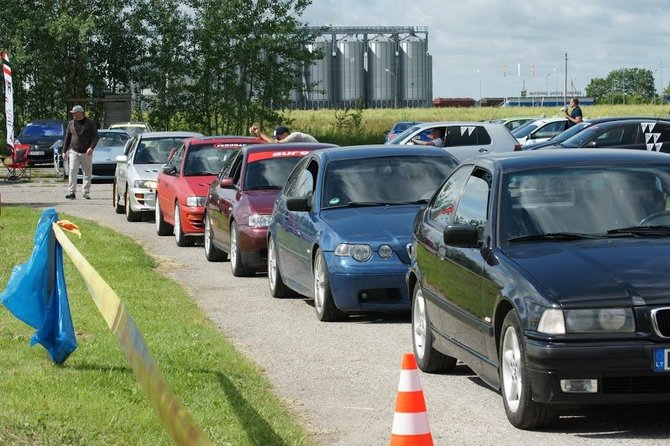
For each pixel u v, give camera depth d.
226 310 20.89
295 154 27.44
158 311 19.31
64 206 45.44
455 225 13.37
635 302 11.07
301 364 15.66
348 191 20.62
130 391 12.31
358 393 13.77
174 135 41.84
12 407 11.30
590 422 11.93
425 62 194.62
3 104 91.50
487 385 14.18
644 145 42.03
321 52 92.50
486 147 48.12
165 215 34.56
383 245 18.70
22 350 14.73
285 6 90.69
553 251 12.27
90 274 10.23
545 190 13.34
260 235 25.16
